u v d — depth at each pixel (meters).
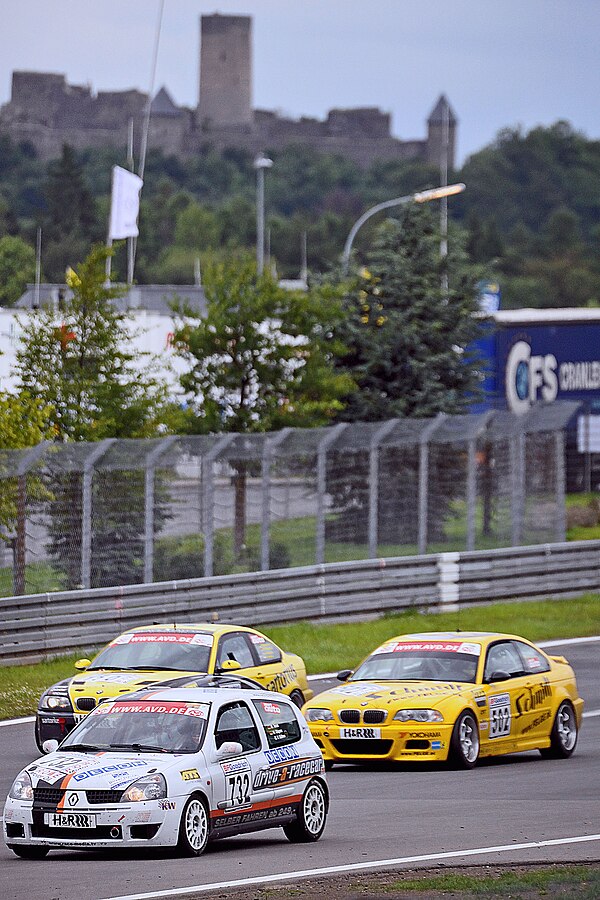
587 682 84.94
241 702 42.56
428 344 152.12
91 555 90.50
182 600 92.31
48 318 117.81
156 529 95.12
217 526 100.44
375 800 51.25
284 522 104.56
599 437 178.50
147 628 63.88
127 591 89.00
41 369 115.56
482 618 109.19
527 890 33.72
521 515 122.50
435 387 147.62
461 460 118.19
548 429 124.31
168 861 39.03
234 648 62.81
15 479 86.12
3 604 82.31
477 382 154.50
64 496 89.38
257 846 42.66
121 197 179.62
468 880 35.12
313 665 88.75
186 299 135.00
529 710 62.06
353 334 148.75
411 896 33.03
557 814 47.22
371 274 153.00
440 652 62.72
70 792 38.25
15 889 35.00
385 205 158.88
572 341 183.25
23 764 58.75
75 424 112.62
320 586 103.25
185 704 41.69
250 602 97.44
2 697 75.62
